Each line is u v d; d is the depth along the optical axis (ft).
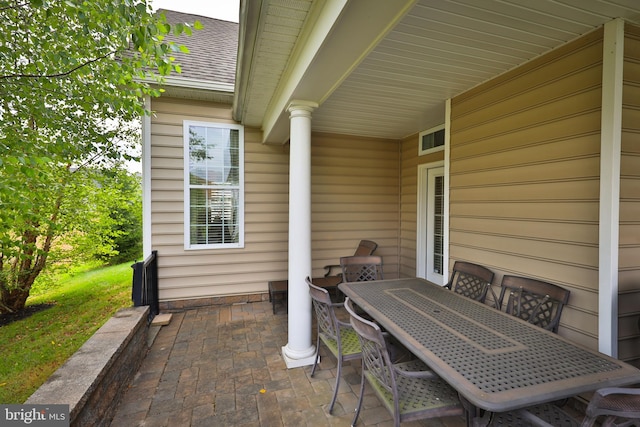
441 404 4.65
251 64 7.80
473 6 5.17
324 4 5.16
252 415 6.29
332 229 15.48
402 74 8.01
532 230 7.16
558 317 6.13
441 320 5.74
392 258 16.61
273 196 14.28
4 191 7.70
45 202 12.04
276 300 14.19
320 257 15.33
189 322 11.51
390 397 4.82
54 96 10.44
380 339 4.38
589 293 6.01
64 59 8.70
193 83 11.90
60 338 12.26
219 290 13.60
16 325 13.67
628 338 5.87
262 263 14.17
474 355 4.36
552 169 6.70
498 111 8.06
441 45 6.52
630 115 5.73
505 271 7.86
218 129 13.46
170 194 12.83
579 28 5.88
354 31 4.93
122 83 10.19
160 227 12.75
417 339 4.90
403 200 16.38
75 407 4.36
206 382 7.49
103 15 8.05
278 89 9.38
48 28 8.83
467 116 9.14
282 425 5.99
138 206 22.86
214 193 13.51
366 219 16.06
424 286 8.29
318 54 5.71
